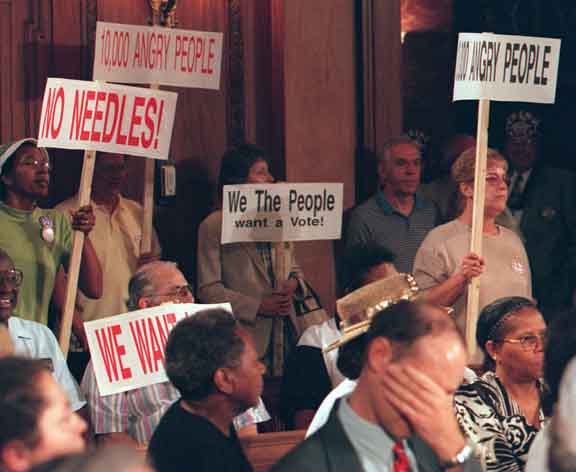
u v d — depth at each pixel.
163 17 16.45
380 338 6.30
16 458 5.28
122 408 10.88
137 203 15.33
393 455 6.36
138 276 11.20
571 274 17.53
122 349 10.80
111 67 13.79
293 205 14.08
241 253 14.82
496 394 9.41
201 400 8.00
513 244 13.38
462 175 13.22
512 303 9.55
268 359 14.76
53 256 13.34
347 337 7.59
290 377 11.61
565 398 5.82
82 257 13.50
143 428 10.88
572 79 19.66
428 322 6.27
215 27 17.08
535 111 19.61
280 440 10.16
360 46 17.39
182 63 14.09
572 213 17.58
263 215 14.02
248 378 8.03
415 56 19.33
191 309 10.89
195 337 7.97
